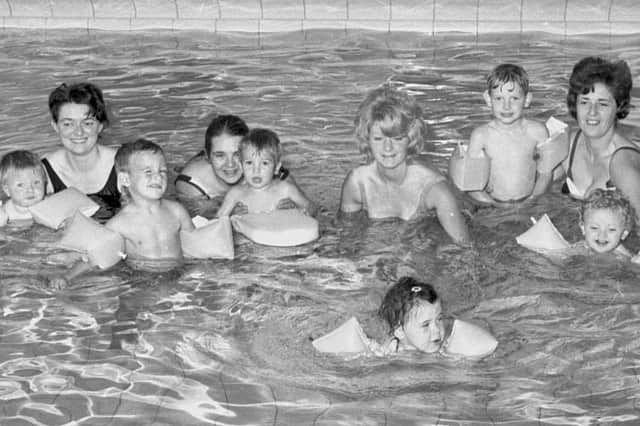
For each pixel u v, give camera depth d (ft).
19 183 19.35
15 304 16.66
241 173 20.22
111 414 13.65
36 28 32.24
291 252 18.42
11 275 17.56
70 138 19.77
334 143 22.99
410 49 29.76
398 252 18.20
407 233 18.93
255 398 13.98
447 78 27.12
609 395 13.99
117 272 17.75
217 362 14.92
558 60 28.40
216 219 18.48
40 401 13.97
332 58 29.07
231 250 18.19
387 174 19.21
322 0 32.42
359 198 19.67
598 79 19.03
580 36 30.42
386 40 30.60
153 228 18.15
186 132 23.62
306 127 23.86
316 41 30.63
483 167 19.84
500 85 19.67
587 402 13.84
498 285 16.90
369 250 18.35
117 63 28.86
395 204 19.51
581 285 16.84
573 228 18.88
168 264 18.03
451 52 29.40
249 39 30.96
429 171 19.31
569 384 14.25
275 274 17.61
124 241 18.07
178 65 28.63
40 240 18.75
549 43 29.91
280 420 13.48
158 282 17.40
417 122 18.57
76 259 17.98
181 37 31.24
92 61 29.09
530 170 20.20
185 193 20.65
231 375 14.56
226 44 30.53
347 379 14.40
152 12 32.78
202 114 24.73
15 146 22.63
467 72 27.58
